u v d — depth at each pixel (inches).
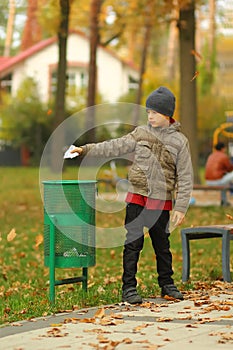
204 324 332.2
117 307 375.2
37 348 293.0
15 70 2711.6
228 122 1133.1
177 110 1772.9
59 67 1422.2
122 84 2802.7
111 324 334.0
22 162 2456.9
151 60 2800.2
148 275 505.0
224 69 2338.8
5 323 344.8
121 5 1272.1
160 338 305.9
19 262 589.3
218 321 337.1
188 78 1114.7
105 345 294.5
